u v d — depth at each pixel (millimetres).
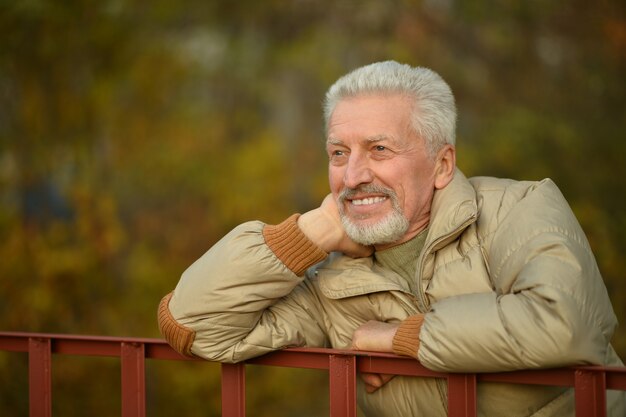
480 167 9641
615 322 1733
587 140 9789
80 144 9797
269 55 10156
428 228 2098
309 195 9898
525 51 9953
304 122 10031
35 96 9578
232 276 1905
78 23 9664
